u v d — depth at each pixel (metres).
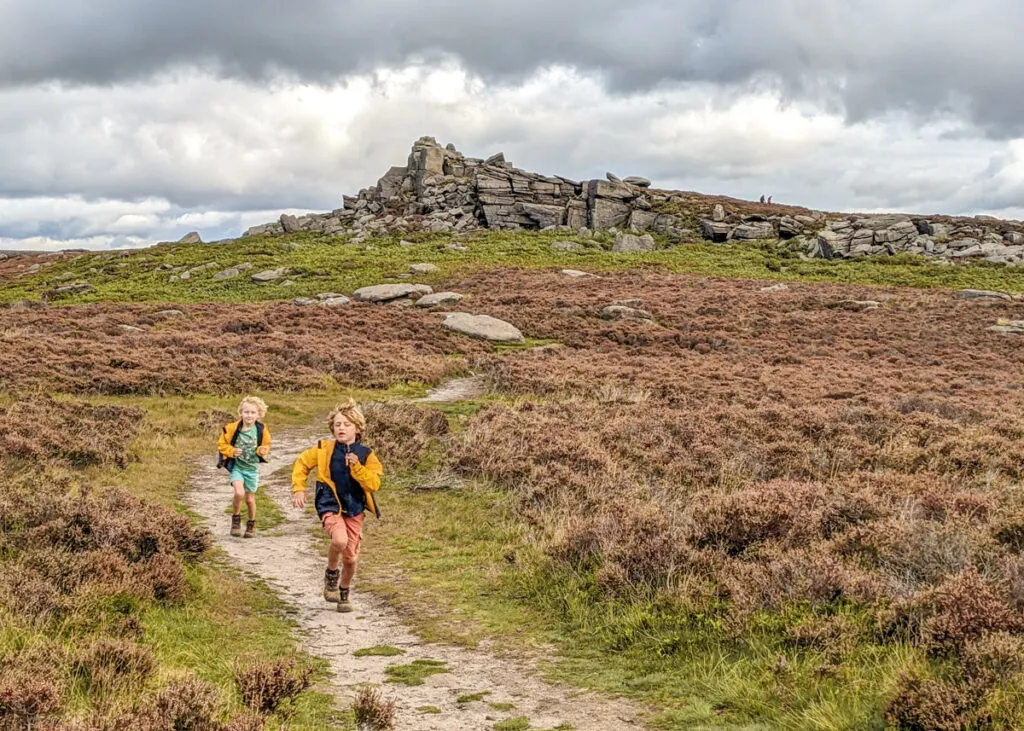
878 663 6.16
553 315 47.97
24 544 8.53
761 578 7.88
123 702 5.28
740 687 6.18
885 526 8.93
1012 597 7.01
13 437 13.67
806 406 21.41
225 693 5.73
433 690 6.53
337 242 88.06
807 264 74.38
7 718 4.71
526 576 9.59
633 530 9.62
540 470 14.18
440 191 98.19
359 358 31.42
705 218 90.50
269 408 23.00
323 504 8.64
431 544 11.36
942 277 67.31
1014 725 4.84
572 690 6.50
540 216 91.50
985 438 16.45
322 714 5.84
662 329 44.31
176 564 8.50
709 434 17.23
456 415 22.56
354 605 8.95
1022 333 43.78
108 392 23.55
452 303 51.59
